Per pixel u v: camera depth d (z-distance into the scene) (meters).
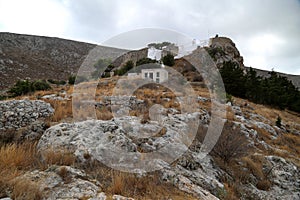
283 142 13.84
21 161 4.36
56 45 91.12
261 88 30.41
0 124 6.85
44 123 7.07
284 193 7.14
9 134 6.32
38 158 4.81
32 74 57.66
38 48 84.06
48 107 8.60
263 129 14.54
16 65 59.16
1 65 54.59
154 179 4.70
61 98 12.28
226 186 5.97
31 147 5.48
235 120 13.42
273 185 7.57
